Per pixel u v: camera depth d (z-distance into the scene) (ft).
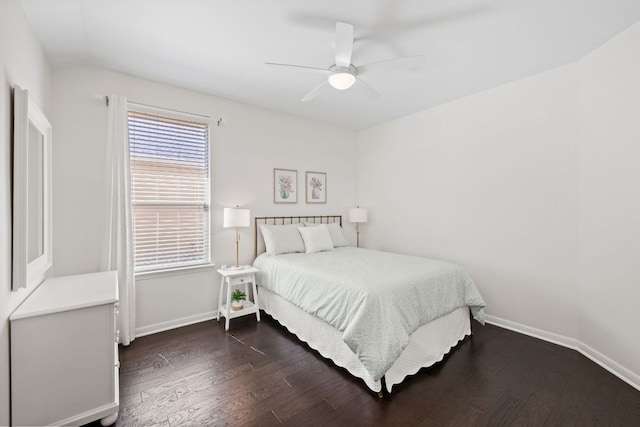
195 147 10.43
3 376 4.40
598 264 7.55
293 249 11.57
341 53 6.70
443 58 8.06
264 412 5.66
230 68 8.66
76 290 6.00
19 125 4.85
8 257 4.63
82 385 5.08
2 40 4.47
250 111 11.78
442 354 7.76
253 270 10.38
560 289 8.54
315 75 9.13
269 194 12.43
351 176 15.57
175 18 6.33
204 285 10.53
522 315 9.39
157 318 9.55
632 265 6.70
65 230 8.01
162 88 9.64
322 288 7.67
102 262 8.36
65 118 8.06
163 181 9.77
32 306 4.96
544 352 8.05
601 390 6.35
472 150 10.69
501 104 9.84
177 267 9.92
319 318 7.69
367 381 6.35
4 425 4.43
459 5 5.93
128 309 8.59
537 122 8.97
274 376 6.88
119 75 8.87
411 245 13.03
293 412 5.65
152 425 5.32
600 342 7.48
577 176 8.16
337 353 7.28
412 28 6.70
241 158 11.55
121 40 7.16
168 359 7.67
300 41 7.25
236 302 10.23
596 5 5.93
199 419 5.46
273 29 6.76
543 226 8.88
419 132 12.64
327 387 6.45
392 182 13.89
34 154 5.68
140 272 9.18
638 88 6.56
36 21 5.95
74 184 8.15
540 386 6.49
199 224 10.52
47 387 4.83
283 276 9.47
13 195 4.80
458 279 8.70
